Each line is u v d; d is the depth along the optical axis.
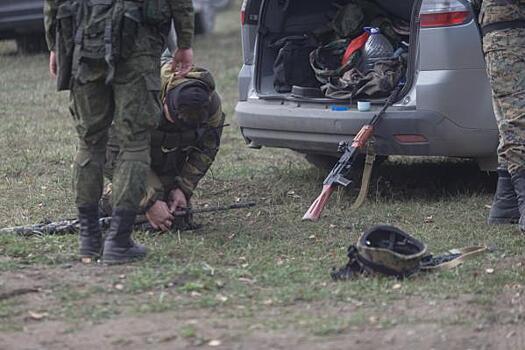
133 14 13.68
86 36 13.82
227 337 11.62
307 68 19.83
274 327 11.90
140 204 15.55
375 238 14.11
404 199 19.17
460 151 17.67
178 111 15.20
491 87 16.77
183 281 13.57
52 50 14.65
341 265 14.45
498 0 16.17
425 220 17.42
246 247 15.54
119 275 13.90
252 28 19.97
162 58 16.06
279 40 19.92
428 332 11.77
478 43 17.30
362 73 18.80
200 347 11.37
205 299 12.84
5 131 26.33
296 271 14.10
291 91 19.59
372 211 18.06
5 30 38.62
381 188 20.08
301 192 19.94
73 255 14.88
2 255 15.06
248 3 19.84
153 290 13.28
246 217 17.88
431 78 17.33
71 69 14.15
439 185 20.23
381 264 13.59
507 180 16.80
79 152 14.62
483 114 17.44
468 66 17.30
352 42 19.30
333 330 11.77
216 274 13.90
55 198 19.58
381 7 19.95
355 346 11.35
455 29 17.23
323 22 20.39
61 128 26.81
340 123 18.02
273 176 21.44
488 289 13.27
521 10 16.14
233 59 39.06
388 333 11.74
